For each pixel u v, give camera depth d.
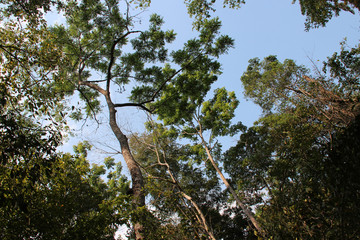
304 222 4.12
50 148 4.37
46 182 5.91
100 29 14.55
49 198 5.73
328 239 3.81
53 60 6.44
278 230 4.34
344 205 3.88
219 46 14.21
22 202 4.12
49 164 4.43
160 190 8.70
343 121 7.41
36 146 4.11
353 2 10.62
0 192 3.98
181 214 7.86
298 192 4.89
